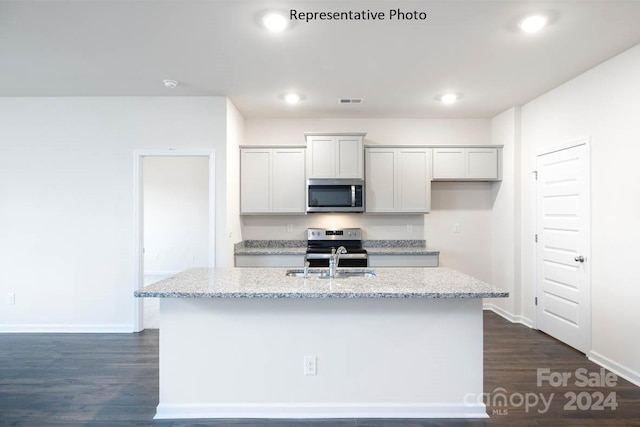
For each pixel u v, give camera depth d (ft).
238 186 14.60
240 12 7.59
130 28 8.24
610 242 9.86
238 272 9.08
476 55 9.64
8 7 7.36
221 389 7.61
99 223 12.99
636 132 9.11
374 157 15.02
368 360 7.62
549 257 12.47
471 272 16.14
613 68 9.77
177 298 7.61
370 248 15.69
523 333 12.84
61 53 9.46
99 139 12.98
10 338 12.33
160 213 23.11
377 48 9.23
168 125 12.94
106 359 10.53
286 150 14.74
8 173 12.96
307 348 7.62
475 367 7.62
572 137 11.32
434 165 15.08
